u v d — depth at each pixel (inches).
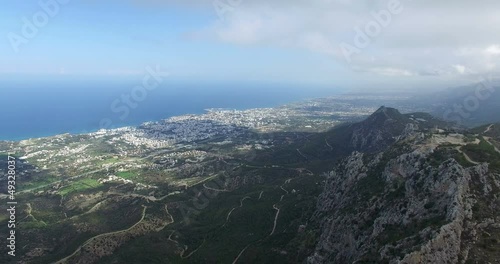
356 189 7081.7
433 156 5876.0
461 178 4913.9
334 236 6294.3
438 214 4771.2
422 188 5349.4
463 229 4426.7
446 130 7716.5
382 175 6648.6
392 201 5703.7
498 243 4200.3
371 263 4670.3
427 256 4168.3
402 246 4503.0
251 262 7460.6
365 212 6028.5
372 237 5349.4
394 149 7190.0
